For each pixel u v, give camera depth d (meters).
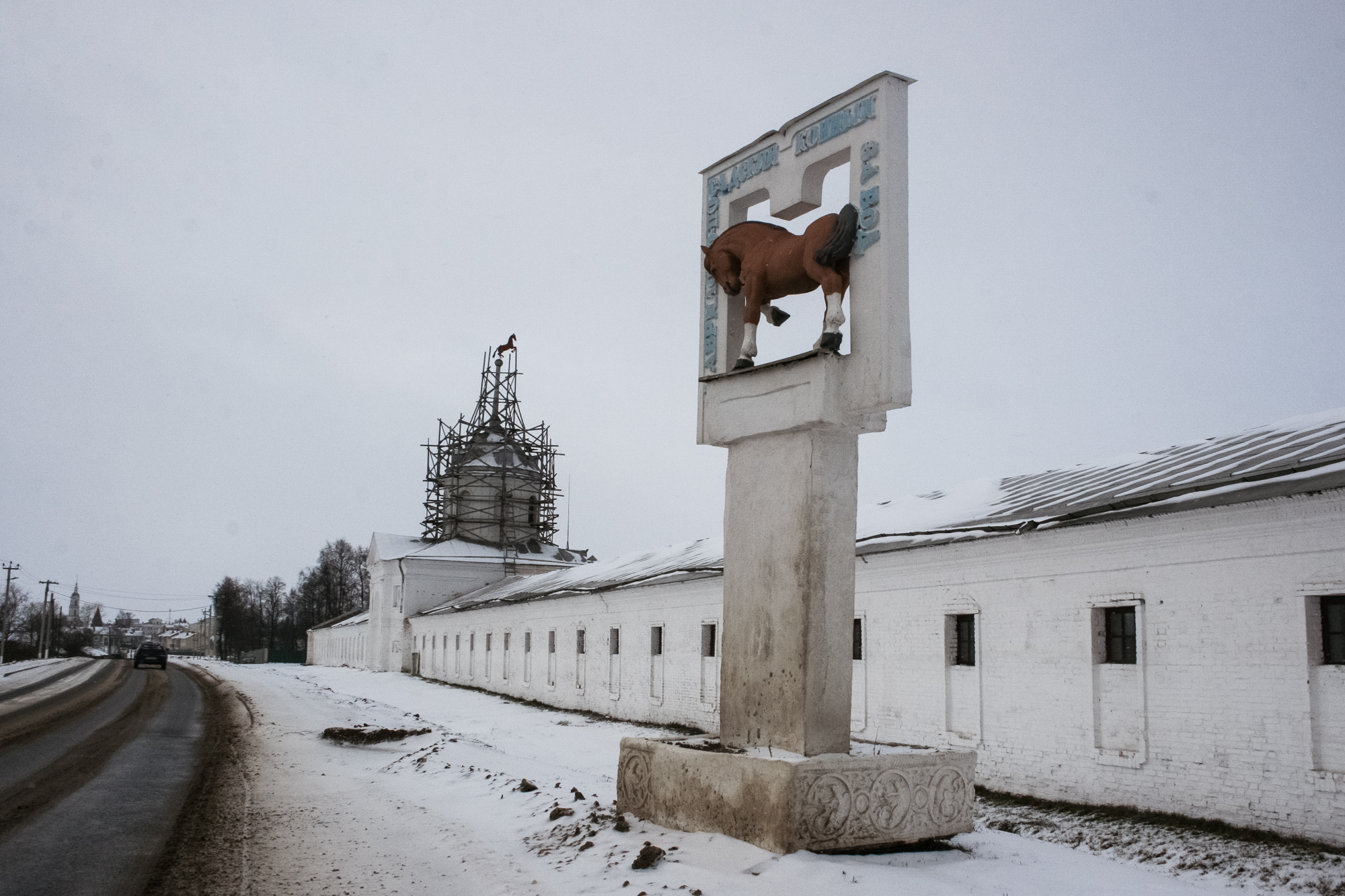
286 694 34.72
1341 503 10.03
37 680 41.22
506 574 57.81
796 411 8.42
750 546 8.84
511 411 63.44
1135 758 11.98
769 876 6.68
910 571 15.92
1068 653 13.08
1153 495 12.46
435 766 14.33
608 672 27.97
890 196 8.16
